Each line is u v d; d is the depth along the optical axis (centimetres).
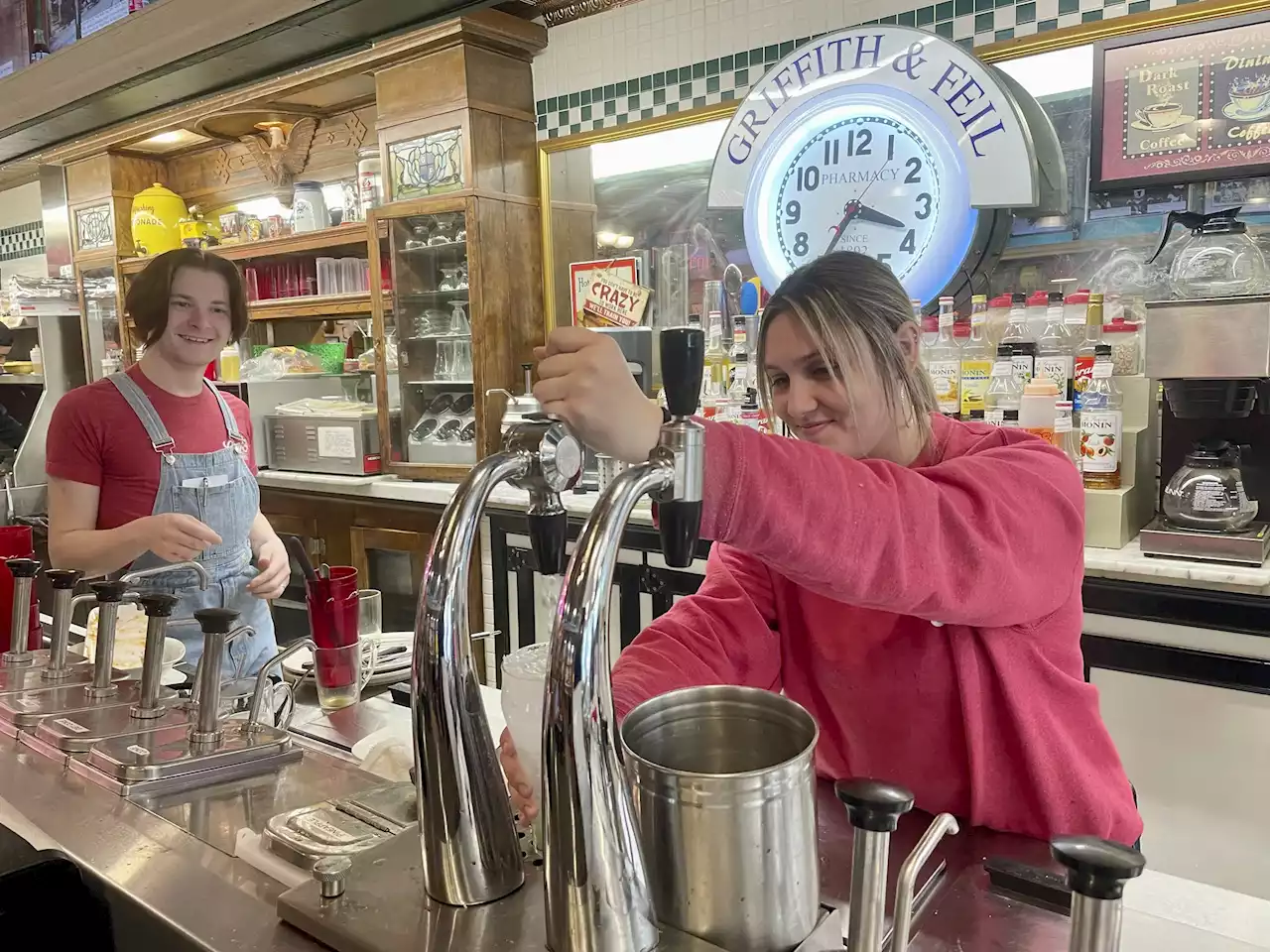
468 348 367
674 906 68
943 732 110
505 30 333
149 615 128
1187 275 219
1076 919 50
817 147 277
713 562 133
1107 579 216
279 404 423
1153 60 233
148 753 113
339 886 77
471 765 74
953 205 255
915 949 77
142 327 212
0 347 505
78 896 88
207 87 133
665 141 328
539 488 68
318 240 392
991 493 90
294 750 120
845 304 105
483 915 73
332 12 107
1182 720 211
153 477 205
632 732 76
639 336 313
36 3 136
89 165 489
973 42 259
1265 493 216
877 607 83
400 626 375
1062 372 241
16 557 166
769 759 80
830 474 76
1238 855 207
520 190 352
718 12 305
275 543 210
